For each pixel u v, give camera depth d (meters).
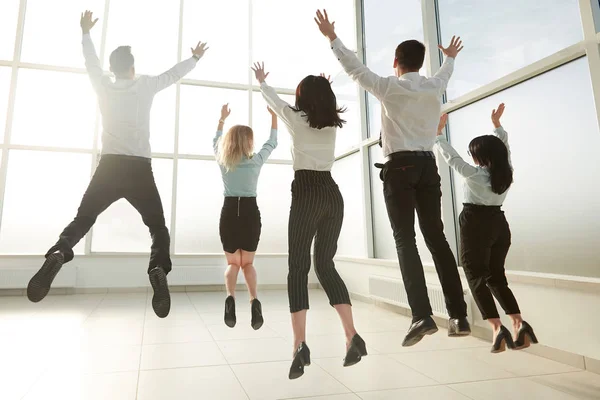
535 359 2.34
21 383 1.85
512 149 2.72
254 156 2.45
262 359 2.30
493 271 2.12
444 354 2.45
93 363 2.18
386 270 4.16
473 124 3.07
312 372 2.08
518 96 2.68
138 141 1.87
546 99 2.49
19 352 2.37
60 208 5.00
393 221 1.70
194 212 5.49
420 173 1.70
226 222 2.36
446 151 2.18
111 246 5.16
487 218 2.08
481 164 2.12
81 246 5.02
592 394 1.79
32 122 5.03
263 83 1.89
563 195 2.36
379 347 2.61
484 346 2.64
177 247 5.37
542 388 1.87
